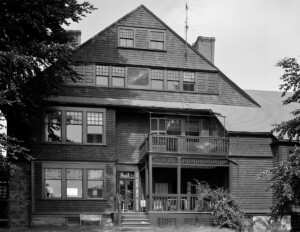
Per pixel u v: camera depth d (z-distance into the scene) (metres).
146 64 30.61
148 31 31.12
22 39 22.86
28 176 26.91
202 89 31.38
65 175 27.11
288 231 27.47
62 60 23.27
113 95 29.64
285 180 20.19
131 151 29.48
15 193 26.67
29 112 25.25
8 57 20.17
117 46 30.34
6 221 26.31
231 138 28.69
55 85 24.33
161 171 29.67
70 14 23.14
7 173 23.72
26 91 23.08
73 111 27.75
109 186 27.58
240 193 28.23
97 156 27.70
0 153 20.95
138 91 30.17
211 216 26.16
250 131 28.61
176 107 29.42
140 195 29.16
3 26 21.89
